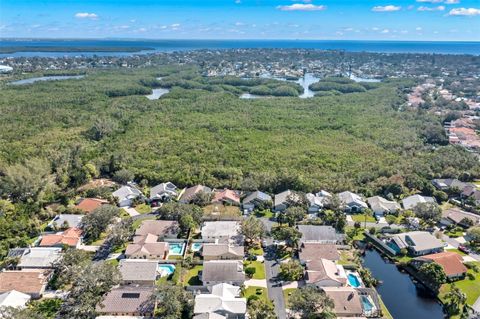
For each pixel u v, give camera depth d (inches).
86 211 4475.9
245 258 3666.3
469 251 3809.1
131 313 2874.0
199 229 4227.4
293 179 5034.5
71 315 2719.0
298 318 2854.3
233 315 2812.5
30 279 3174.2
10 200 4670.3
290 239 3767.2
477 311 2908.5
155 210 4690.0
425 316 3014.3
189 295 2960.1
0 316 2571.4
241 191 5068.9
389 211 4626.0
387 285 3405.5
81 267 3075.8
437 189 5177.2
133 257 3649.1
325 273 3250.5
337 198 4488.2
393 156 6107.3
